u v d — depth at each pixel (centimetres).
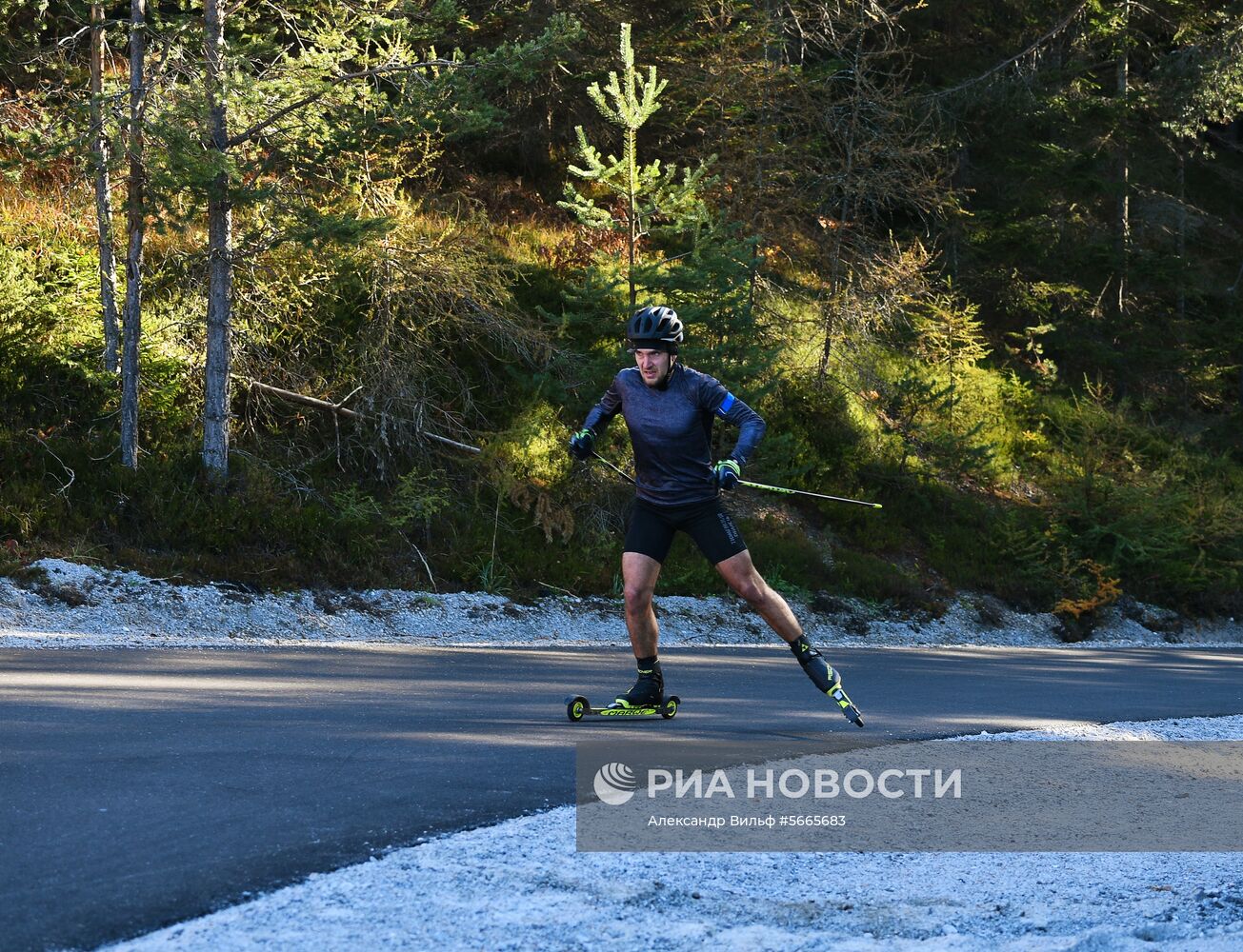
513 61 1282
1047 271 2667
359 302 1667
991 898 375
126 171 1378
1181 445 2416
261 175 1338
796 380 2009
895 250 2095
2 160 1320
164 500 1314
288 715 630
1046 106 2519
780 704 773
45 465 1313
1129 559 1972
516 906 339
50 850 373
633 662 1021
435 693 750
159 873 357
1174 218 2809
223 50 1241
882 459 2017
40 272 1544
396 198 1677
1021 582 1884
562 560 1523
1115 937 324
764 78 1972
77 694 661
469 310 1656
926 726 698
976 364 2520
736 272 1579
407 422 1571
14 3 1355
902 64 2595
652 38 2122
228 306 1377
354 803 447
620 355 1623
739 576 623
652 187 1620
